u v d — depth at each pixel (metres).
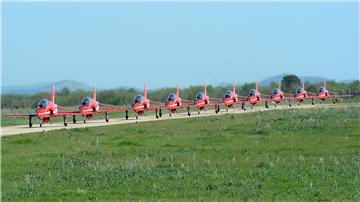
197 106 181.88
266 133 104.44
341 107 190.75
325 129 107.31
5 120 169.00
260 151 82.12
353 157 73.62
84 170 68.75
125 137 103.94
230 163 71.50
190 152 82.38
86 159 77.25
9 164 73.94
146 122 142.38
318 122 120.81
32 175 65.00
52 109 137.75
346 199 50.66
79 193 54.97
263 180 59.69
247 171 64.88
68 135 108.56
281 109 192.25
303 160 72.25
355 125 112.62
